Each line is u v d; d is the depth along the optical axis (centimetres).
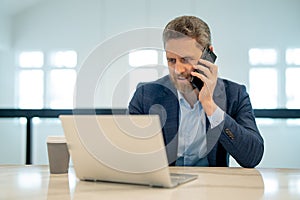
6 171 125
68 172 121
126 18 338
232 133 131
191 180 104
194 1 325
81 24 342
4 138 317
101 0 339
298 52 310
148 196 85
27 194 88
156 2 332
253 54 315
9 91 350
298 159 304
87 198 84
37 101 346
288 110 304
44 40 346
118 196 85
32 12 346
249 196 85
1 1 344
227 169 126
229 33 318
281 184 99
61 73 344
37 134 311
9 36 350
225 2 318
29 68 349
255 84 315
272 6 312
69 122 100
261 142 138
